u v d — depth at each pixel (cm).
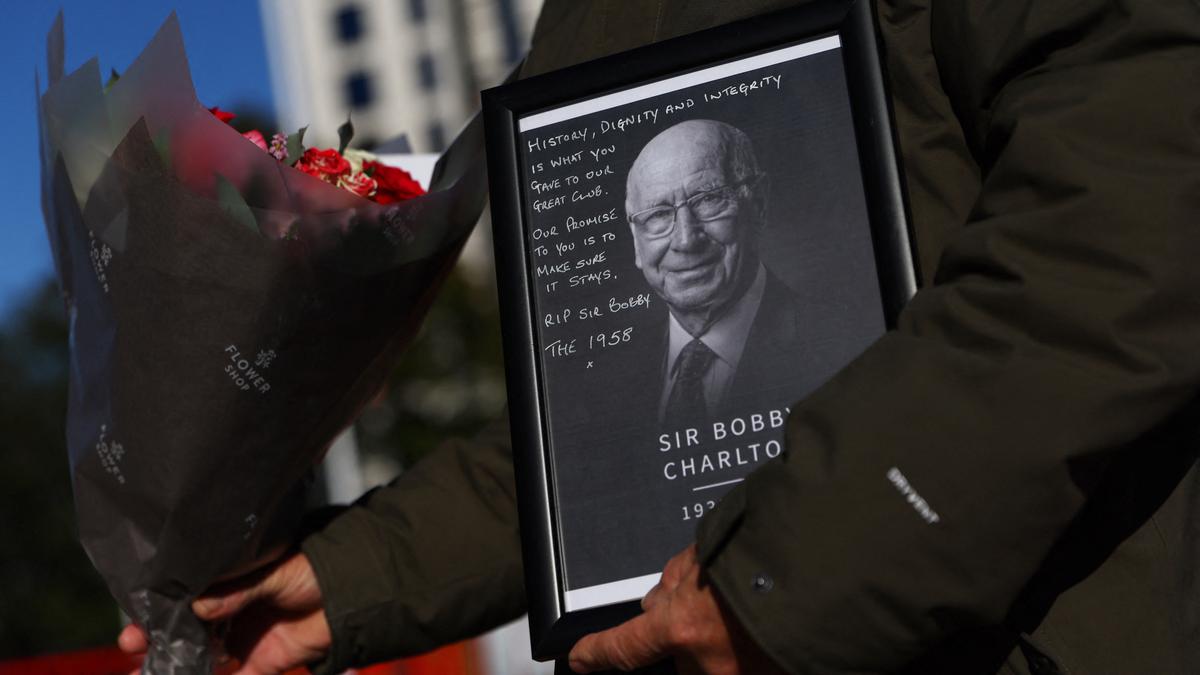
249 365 155
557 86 148
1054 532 105
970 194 131
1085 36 115
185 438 157
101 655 367
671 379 135
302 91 2945
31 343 2878
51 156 162
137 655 188
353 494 895
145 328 155
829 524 105
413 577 184
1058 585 123
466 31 4019
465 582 185
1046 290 105
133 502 162
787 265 133
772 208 135
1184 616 127
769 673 111
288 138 174
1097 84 111
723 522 112
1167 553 126
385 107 5062
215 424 157
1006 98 119
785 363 130
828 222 132
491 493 189
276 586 182
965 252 112
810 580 105
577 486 135
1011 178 112
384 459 1852
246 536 168
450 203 165
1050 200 109
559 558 134
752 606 106
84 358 163
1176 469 129
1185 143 107
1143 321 104
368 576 182
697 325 135
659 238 139
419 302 170
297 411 161
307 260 152
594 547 133
